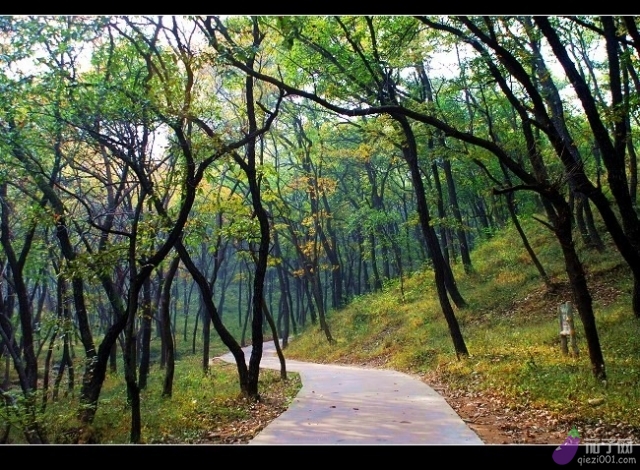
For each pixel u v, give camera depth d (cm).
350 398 1262
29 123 1266
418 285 3359
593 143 1812
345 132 3184
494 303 2334
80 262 1072
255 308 1370
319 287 3484
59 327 1531
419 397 1245
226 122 1566
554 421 898
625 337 1436
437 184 2594
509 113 2197
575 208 2531
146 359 2020
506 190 1130
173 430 1038
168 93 1054
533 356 1445
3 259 1845
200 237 1478
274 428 925
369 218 3366
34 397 1122
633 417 853
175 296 5169
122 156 1097
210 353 4381
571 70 1123
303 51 1580
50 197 1296
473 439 802
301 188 3494
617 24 1345
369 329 3127
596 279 2070
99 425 1134
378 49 1497
